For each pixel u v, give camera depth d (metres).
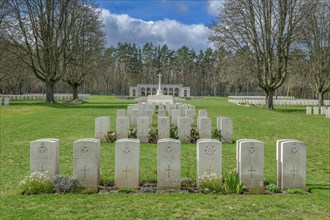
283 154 9.36
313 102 62.59
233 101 67.12
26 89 109.81
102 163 12.72
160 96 59.06
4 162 12.75
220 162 9.44
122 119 18.30
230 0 45.53
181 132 18.22
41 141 9.28
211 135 18.52
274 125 27.27
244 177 9.33
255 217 7.13
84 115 34.19
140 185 9.77
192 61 149.62
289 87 80.81
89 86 130.88
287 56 45.28
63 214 7.23
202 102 69.44
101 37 55.56
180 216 7.15
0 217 7.03
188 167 12.25
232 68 47.53
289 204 8.02
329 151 16.20
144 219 6.98
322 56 53.84
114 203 7.98
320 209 7.70
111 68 132.88
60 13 48.94
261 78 47.34
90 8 52.72
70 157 13.73
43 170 9.29
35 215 7.16
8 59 49.16
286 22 44.44
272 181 10.20
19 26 46.66
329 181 10.67
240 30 45.62
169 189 9.31
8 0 45.19
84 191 8.87
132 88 111.69
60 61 53.72
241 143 9.30
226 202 8.10
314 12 47.12
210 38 47.00
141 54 149.12
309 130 24.38
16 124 25.47
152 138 18.17
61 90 121.25
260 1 45.09
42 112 37.59
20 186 9.17
